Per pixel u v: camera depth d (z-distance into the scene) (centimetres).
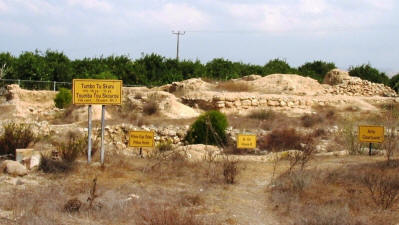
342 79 4047
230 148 1823
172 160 1372
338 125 2362
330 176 1083
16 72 4047
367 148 1723
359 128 1573
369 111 2898
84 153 1377
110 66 4934
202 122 2020
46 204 803
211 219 770
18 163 1084
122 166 1240
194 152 1566
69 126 2125
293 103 3039
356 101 3253
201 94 3078
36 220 698
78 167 1179
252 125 2328
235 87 3519
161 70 5178
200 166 1294
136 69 4922
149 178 1115
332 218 743
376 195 896
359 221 733
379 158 1431
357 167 1200
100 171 1161
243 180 1155
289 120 2533
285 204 879
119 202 844
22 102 3247
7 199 823
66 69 4325
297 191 971
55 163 1159
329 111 2847
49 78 4184
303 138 1972
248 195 990
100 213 780
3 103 3219
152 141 1525
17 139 1362
